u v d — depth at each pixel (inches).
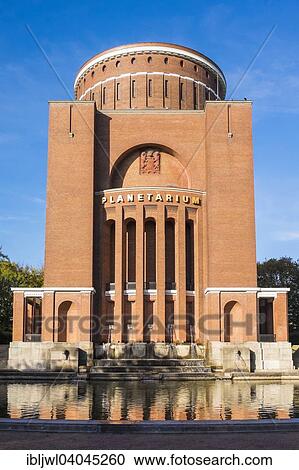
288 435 590.9
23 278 3058.6
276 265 3408.0
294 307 3346.5
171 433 603.5
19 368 1910.7
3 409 914.1
